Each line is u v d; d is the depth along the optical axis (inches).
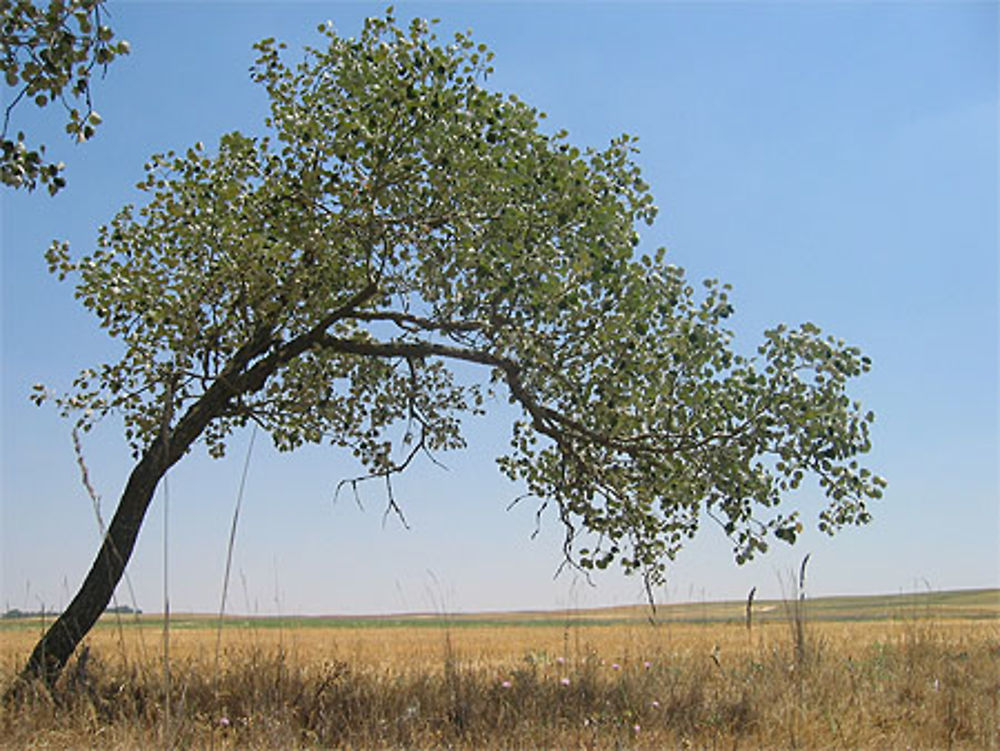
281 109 503.8
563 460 537.6
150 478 485.7
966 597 3309.5
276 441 585.9
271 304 496.4
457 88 479.5
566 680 402.3
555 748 337.1
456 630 1604.3
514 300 499.2
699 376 487.5
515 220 464.4
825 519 478.3
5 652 539.2
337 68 488.1
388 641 1107.3
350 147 467.2
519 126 494.3
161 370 529.0
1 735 334.0
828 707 380.8
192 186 511.5
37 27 308.7
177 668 436.5
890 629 781.9
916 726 371.6
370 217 468.1
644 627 825.5
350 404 591.5
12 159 307.3
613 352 484.4
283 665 417.1
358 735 337.4
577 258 475.8
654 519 537.0
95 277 521.0
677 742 346.6
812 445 468.4
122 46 314.8
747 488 479.8
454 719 366.9
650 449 497.4
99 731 331.0
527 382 513.3
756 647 635.5
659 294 475.2
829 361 468.8
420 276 502.9
